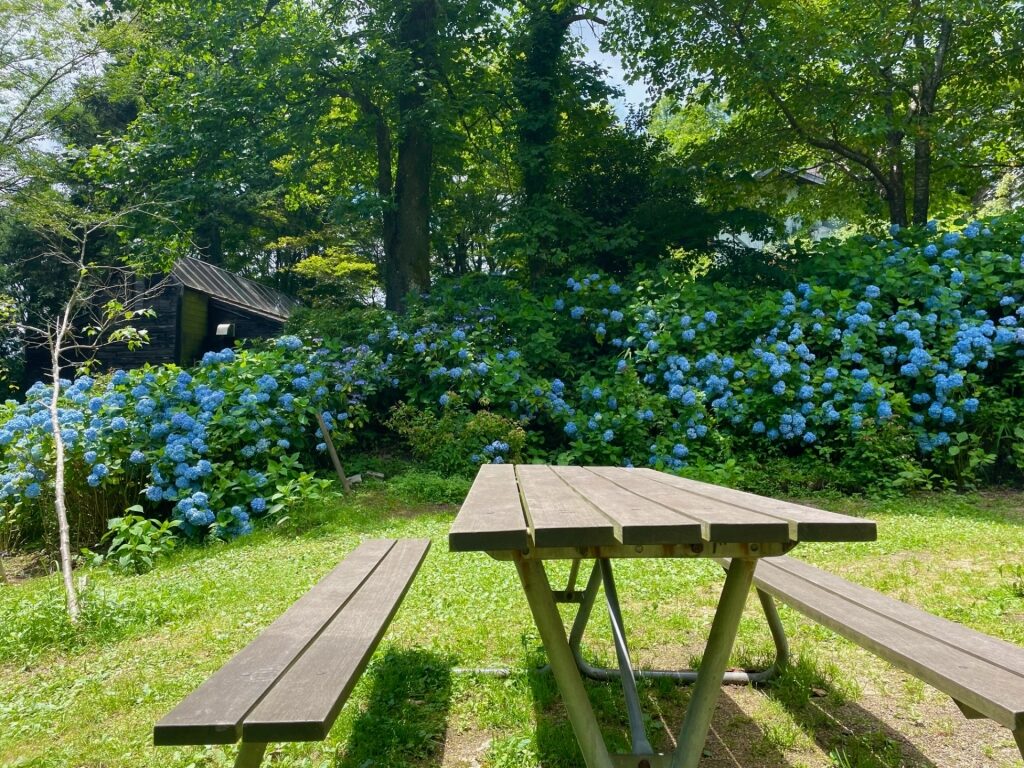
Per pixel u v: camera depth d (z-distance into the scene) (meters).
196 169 12.72
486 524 1.97
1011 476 8.14
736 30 12.07
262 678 1.91
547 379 9.97
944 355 8.46
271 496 6.96
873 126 11.29
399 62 11.95
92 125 21.14
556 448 9.48
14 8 13.70
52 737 2.78
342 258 22.66
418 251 13.30
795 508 2.10
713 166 12.92
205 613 4.20
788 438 8.38
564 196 14.12
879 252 10.05
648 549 2.04
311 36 12.21
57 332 6.21
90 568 5.68
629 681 2.23
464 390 9.18
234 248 26.95
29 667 3.57
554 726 2.69
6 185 14.41
